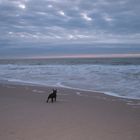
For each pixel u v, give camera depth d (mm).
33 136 6582
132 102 12422
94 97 14164
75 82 23469
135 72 33969
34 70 45781
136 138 6539
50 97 12266
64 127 7508
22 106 11086
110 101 12727
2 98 13664
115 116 9164
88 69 44688
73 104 11727
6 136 6551
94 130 7223
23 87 19578
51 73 36344
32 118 8664
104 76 28906
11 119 8492
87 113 9625
